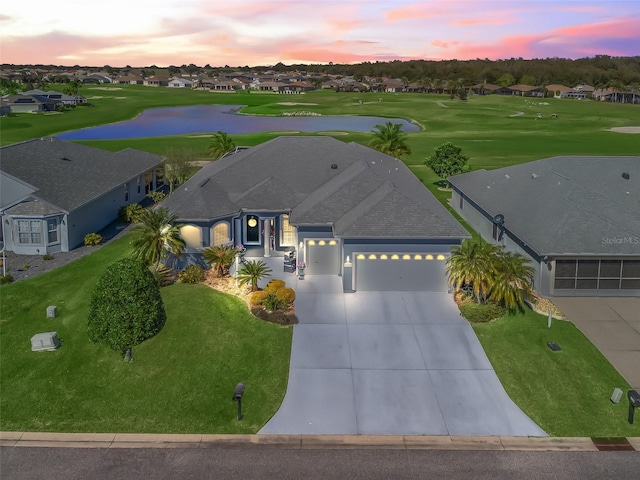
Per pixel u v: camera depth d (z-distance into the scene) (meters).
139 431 18.95
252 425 19.22
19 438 18.62
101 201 40.88
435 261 27.94
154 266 29.91
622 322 25.77
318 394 20.66
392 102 193.88
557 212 31.67
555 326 25.25
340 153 40.41
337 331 24.42
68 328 24.91
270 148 40.44
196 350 22.72
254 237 33.56
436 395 20.62
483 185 43.03
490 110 166.25
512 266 25.66
